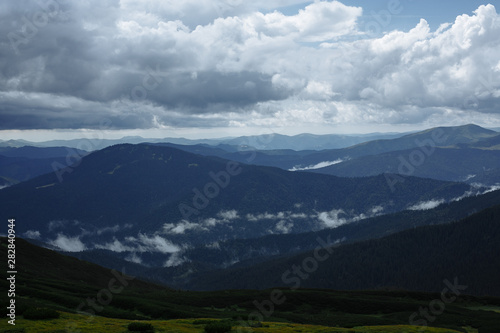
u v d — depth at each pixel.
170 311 84.62
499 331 81.25
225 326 52.06
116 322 55.97
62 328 47.28
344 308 122.50
